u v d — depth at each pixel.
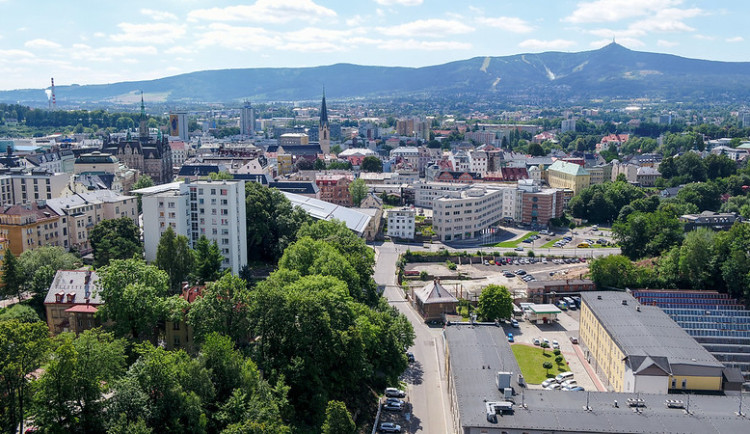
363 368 182.38
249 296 180.75
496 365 186.38
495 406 159.12
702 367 183.50
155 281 189.88
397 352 198.75
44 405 134.38
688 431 151.75
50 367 134.50
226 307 177.75
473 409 160.38
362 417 184.38
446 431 179.12
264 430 140.75
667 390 182.00
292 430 159.25
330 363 175.75
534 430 151.88
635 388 182.25
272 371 167.25
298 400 167.88
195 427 141.12
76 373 137.12
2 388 135.00
